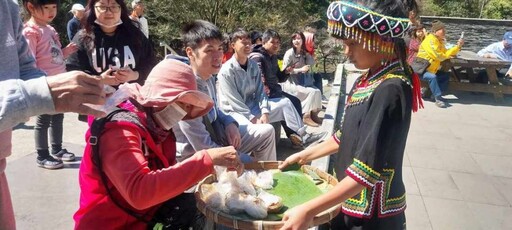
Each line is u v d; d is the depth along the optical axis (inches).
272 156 128.3
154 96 63.6
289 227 58.9
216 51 112.9
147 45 129.4
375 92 62.2
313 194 73.5
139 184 57.6
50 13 142.3
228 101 149.0
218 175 78.5
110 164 59.4
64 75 49.1
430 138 203.9
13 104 46.1
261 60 177.8
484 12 807.1
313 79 257.0
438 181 156.1
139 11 253.0
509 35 309.4
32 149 159.0
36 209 115.6
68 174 138.3
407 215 130.6
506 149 192.4
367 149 60.3
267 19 508.4
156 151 64.9
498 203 140.8
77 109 49.2
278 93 184.5
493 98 291.7
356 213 66.7
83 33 121.9
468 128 222.7
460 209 135.8
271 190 74.6
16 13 65.3
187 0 490.9
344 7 62.2
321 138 174.9
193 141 104.9
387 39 61.4
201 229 70.3
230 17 501.4
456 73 300.7
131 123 61.7
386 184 63.7
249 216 64.8
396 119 60.5
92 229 64.1
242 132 126.5
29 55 69.0
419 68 266.5
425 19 406.9
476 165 172.4
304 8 589.9
